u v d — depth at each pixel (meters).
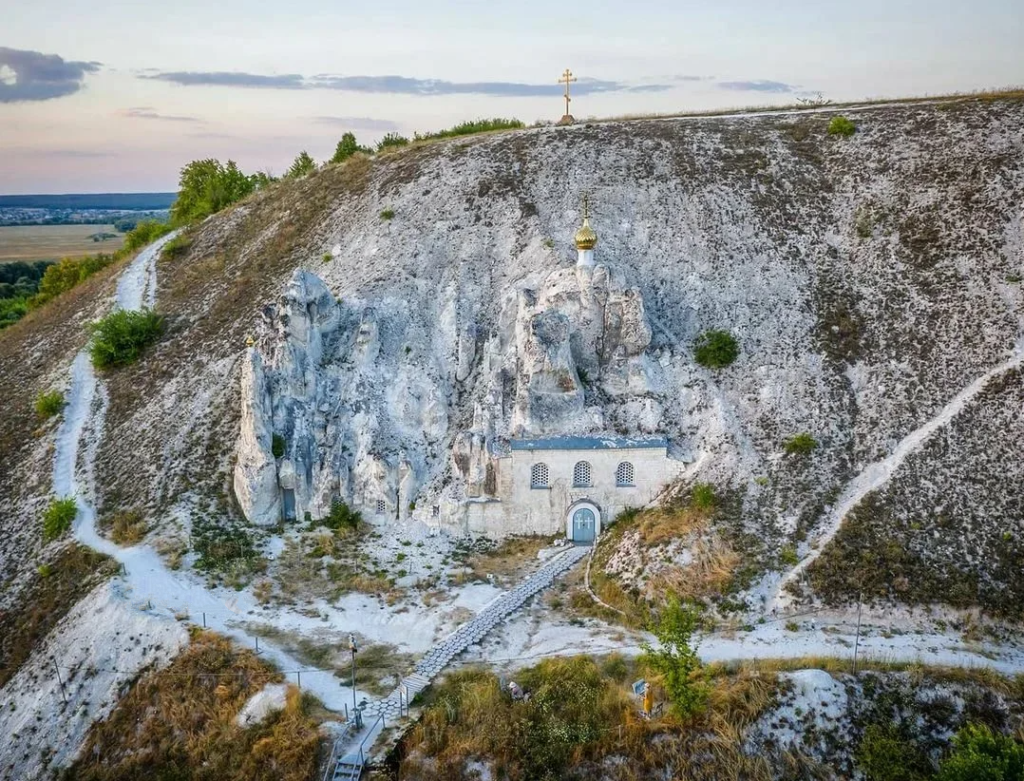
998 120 80.12
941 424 58.78
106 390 82.38
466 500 63.09
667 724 41.12
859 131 85.06
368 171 98.56
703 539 55.00
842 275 72.44
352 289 79.50
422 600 55.53
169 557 59.84
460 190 87.44
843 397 63.47
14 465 75.12
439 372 71.81
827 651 46.53
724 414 63.47
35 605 58.56
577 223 80.25
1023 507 52.94
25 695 51.75
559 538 62.28
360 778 39.50
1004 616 48.12
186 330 87.00
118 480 69.94
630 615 51.69
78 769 46.25
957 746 38.06
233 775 42.03
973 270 68.69
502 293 75.62
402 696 45.06
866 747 40.34
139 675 49.81
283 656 49.47
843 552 52.09
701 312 71.62
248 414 65.44
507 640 50.56
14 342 99.62
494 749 40.22
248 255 96.56
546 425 63.66
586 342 68.12
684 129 90.25
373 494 64.94
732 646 47.47
